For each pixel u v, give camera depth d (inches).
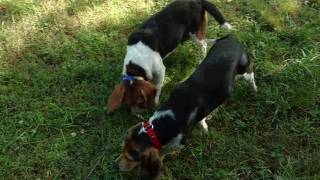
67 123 60.8
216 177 55.2
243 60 57.7
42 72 66.8
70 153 58.1
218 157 57.4
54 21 74.2
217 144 58.6
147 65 59.4
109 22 73.8
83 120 61.5
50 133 60.1
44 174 56.2
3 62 68.6
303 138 59.1
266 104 62.4
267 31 72.7
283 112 61.4
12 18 74.1
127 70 58.9
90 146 58.5
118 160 52.7
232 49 57.2
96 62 67.9
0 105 62.6
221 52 56.7
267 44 69.8
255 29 72.2
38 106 62.7
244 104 62.8
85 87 65.1
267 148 58.5
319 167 55.4
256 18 74.7
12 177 55.7
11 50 70.2
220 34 71.6
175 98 52.9
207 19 69.6
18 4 75.6
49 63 68.6
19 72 66.8
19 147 58.4
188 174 55.8
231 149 58.1
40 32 72.7
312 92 62.9
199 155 57.4
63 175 56.1
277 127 60.3
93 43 70.0
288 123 60.7
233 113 61.8
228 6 76.4
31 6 75.9
